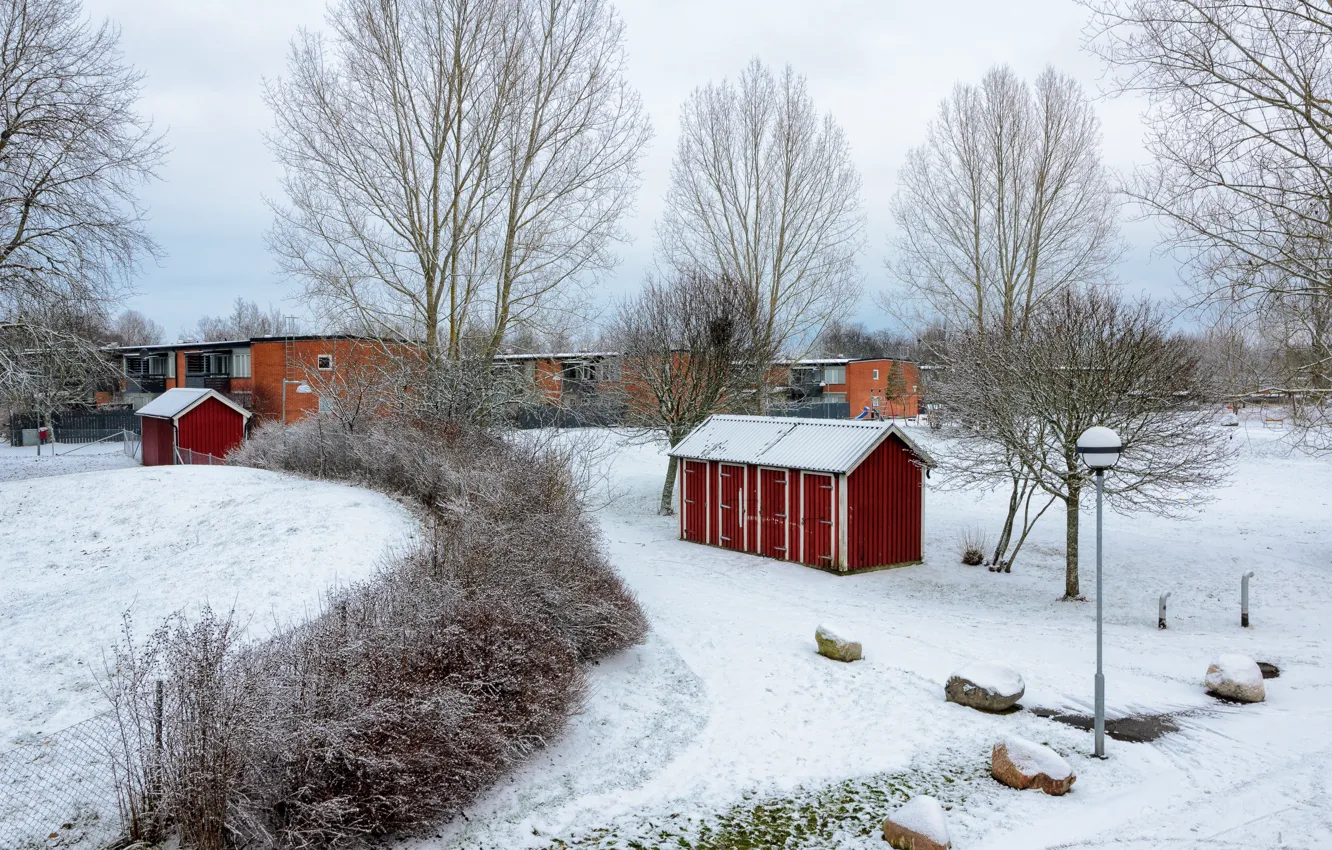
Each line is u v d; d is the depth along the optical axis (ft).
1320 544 70.64
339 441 69.41
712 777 27.66
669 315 98.63
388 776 22.00
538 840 23.03
